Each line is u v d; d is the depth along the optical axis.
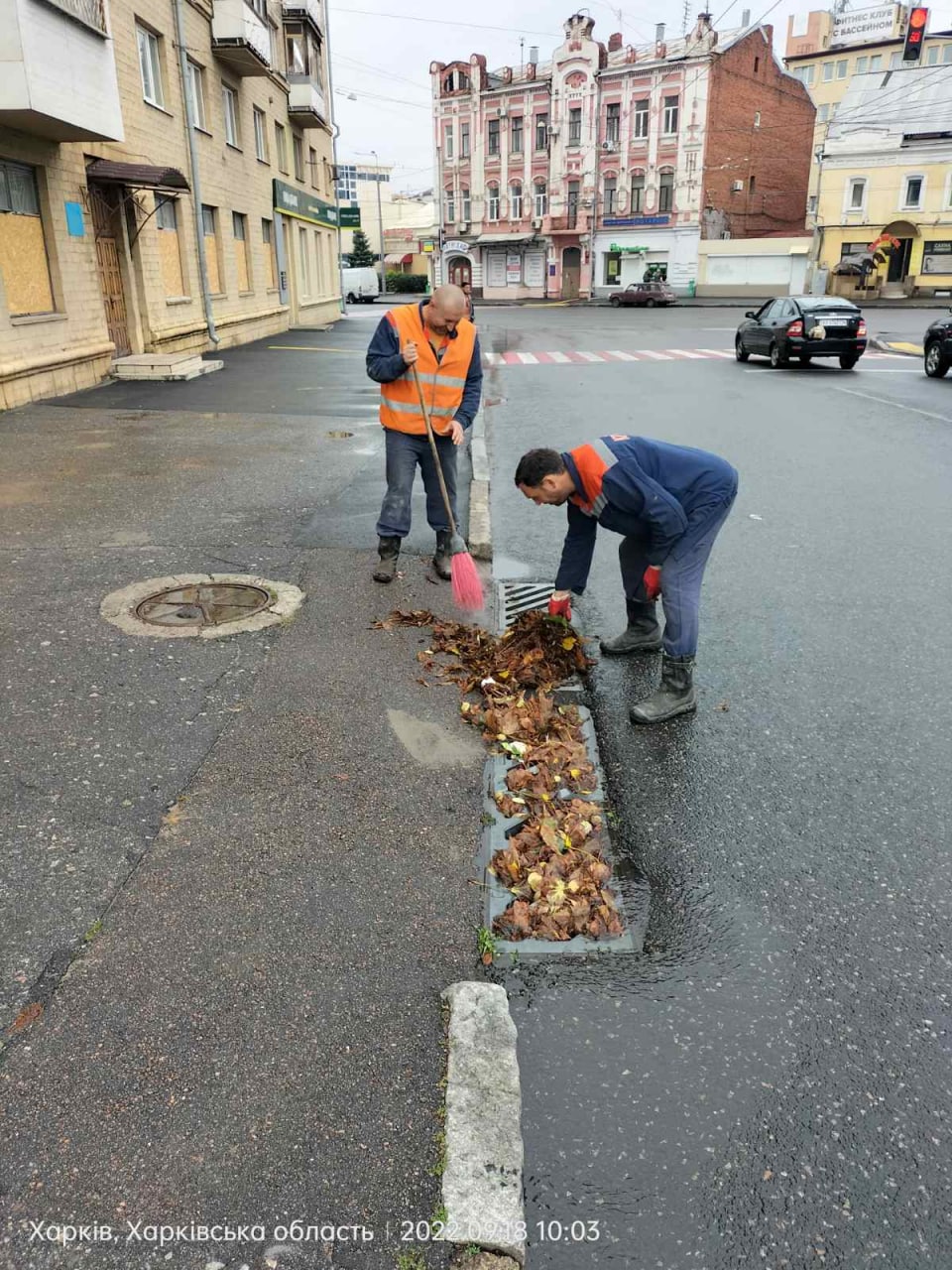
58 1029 2.28
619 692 4.27
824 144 48.59
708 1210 1.91
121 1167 1.95
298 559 5.83
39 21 10.51
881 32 69.88
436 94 60.31
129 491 7.51
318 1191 1.92
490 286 61.84
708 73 49.47
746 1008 2.44
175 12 17.80
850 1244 1.85
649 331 31.48
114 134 12.62
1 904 2.70
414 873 2.91
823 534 6.84
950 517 7.28
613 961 2.60
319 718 3.82
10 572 5.52
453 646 4.54
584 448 3.70
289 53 28.55
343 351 21.19
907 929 2.74
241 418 11.30
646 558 4.34
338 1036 2.29
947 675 4.46
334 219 36.16
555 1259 1.82
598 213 55.62
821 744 3.80
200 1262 1.77
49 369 12.74
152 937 2.60
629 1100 2.16
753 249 51.62
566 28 53.09
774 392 15.05
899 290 47.88
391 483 5.32
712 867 3.02
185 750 3.55
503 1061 2.21
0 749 3.52
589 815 3.26
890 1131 2.09
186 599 5.10
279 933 2.63
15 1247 1.78
